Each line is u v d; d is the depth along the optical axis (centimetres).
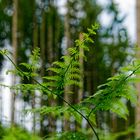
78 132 216
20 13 1745
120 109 198
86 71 1617
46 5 1689
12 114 853
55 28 1712
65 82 196
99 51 1748
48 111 200
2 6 1858
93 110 201
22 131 599
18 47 1728
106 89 200
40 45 1560
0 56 1378
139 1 709
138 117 657
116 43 1778
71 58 191
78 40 186
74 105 205
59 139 215
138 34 698
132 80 195
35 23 1591
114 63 1688
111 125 1294
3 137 466
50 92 197
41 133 791
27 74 191
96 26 185
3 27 1881
